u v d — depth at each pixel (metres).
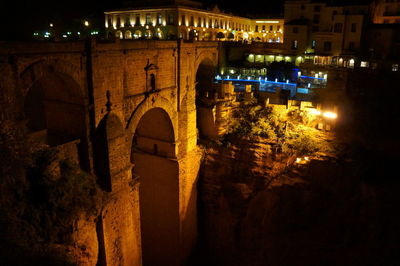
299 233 31.95
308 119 35.94
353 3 54.06
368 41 50.78
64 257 19.41
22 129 19.14
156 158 34.06
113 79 24.28
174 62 31.66
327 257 30.23
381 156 32.47
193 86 35.12
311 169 33.06
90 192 22.62
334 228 30.62
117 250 25.70
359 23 50.47
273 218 33.50
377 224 28.36
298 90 45.81
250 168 35.75
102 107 23.72
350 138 33.81
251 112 38.00
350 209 30.33
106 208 24.02
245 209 35.50
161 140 33.50
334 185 32.12
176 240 34.81
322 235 31.00
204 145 37.75
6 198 18.33
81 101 22.56
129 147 26.94
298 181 33.31
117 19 74.88
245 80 50.59
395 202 28.58
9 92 18.08
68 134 24.23
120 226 25.81
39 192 19.78
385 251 27.33
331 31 55.22
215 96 37.72
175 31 66.75
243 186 35.53
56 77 22.33
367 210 29.23
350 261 28.67
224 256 36.62
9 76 17.92
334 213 31.05
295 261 31.45
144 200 36.06
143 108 28.03
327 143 34.06
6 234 17.28
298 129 35.81
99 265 24.77
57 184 20.25
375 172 31.14
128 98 26.27
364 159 32.19
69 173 21.28
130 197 26.80
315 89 39.19
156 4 70.25
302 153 33.91
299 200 33.03
